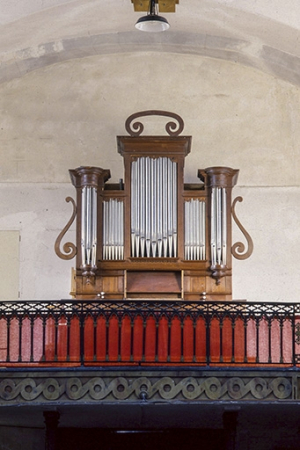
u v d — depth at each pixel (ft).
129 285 47.09
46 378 38.22
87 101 55.83
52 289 54.34
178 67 55.83
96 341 39.52
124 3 47.73
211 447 37.99
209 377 38.37
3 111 55.62
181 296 46.62
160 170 47.78
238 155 55.31
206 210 47.60
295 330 39.60
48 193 55.21
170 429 38.04
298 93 55.36
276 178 55.16
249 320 39.75
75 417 37.63
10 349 39.63
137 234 47.21
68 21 49.75
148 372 38.40
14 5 46.75
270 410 36.76
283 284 54.24
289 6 46.65
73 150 55.52
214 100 55.67
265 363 38.75
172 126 48.11
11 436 38.06
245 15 47.44
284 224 54.80
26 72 55.11
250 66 55.21
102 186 47.67
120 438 38.04
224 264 46.83
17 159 55.42
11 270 54.54
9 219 54.90
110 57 55.93
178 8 48.29
